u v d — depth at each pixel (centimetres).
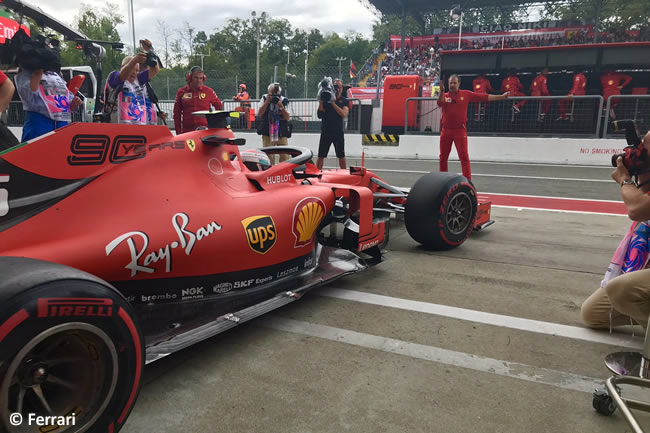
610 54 1407
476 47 3247
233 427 200
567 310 330
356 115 1688
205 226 256
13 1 350
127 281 224
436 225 447
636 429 170
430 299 346
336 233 411
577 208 705
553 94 1583
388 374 244
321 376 241
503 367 253
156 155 246
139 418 205
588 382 240
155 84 2097
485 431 200
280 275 319
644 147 212
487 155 1395
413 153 1493
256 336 285
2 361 143
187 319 255
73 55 3959
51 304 150
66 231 204
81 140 215
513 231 564
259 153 379
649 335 203
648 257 270
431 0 3166
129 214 225
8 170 192
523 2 3177
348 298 347
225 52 7044
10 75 1033
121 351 169
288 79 1911
